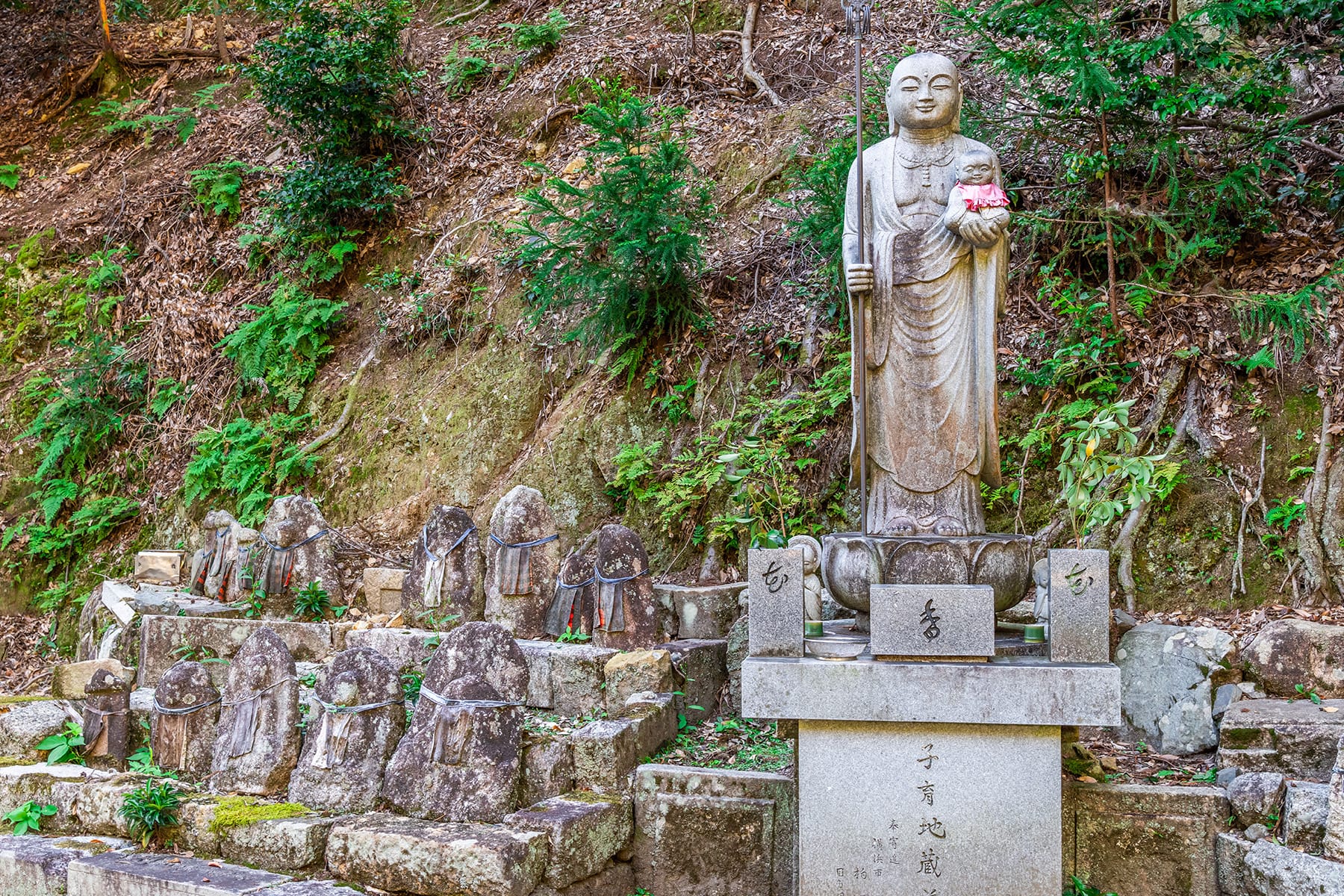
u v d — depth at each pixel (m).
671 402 8.17
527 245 8.93
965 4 10.23
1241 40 8.46
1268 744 5.14
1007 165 8.21
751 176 9.60
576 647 6.36
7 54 15.55
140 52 15.05
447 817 5.15
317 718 5.53
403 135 11.45
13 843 5.41
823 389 7.56
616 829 5.27
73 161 13.72
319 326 10.34
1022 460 7.12
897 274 4.97
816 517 7.40
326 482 9.34
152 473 10.34
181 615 7.32
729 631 6.86
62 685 6.89
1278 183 7.77
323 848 5.04
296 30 11.16
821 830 4.77
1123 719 5.86
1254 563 6.45
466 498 8.66
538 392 8.86
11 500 10.66
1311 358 6.78
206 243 11.59
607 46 11.77
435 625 6.93
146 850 5.24
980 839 4.68
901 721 4.69
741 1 11.86
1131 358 7.14
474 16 13.81
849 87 9.99
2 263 12.27
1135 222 7.51
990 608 4.63
